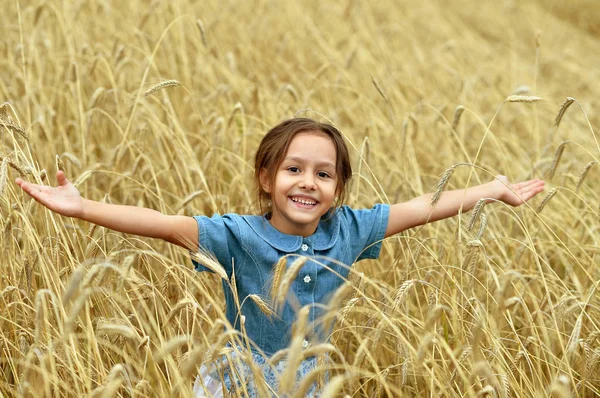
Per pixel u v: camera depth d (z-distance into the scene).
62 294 3.17
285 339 3.19
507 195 3.66
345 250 3.35
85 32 7.11
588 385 3.21
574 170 5.88
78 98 5.04
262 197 3.39
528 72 9.63
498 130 6.89
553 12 17.39
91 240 3.46
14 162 3.19
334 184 3.20
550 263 4.70
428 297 3.62
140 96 4.68
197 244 3.12
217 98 6.01
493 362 3.16
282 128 3.19
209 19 8.64
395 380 3.58
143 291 3.28
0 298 3.35
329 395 2.13
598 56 12.41
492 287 3.73
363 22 10.22
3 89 5.55
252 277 3.20
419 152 6.01
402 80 7.74
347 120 6.75
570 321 3.82
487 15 14.65
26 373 2.57
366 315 3.67
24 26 6.83
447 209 3.57
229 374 2.89
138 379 3.11
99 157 5.43
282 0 9.89
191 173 4.81
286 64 7.70
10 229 3.45
